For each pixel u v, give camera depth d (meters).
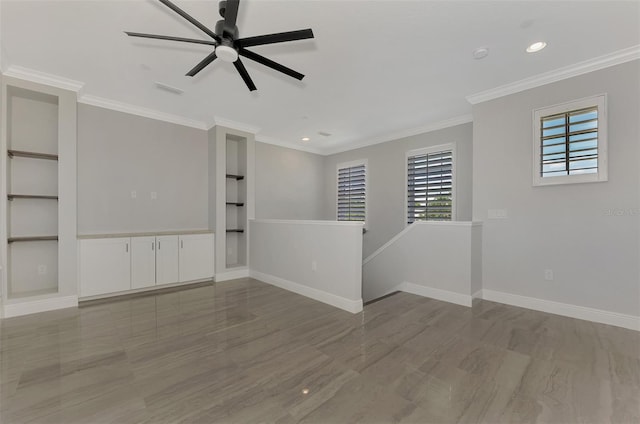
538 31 2.28
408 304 3.35
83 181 3.65
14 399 1.64
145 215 4.14
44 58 2.70
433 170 4.72
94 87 3.35
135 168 4.06
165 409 1.56
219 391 1.73
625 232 2.62
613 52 2.57
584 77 2.80
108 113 3.83
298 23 2.18
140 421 1.47
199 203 4.69
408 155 5.08
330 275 3.40
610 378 1.84
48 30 2.27
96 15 2.09
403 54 2.61
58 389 1.74
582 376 1.87
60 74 3.03
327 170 6.75
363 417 1.50
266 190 5.78
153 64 2.81
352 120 4.52
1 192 2.84
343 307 3.20
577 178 2.83
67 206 3.22
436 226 3.57
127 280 3.64
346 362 2.06
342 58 2.68
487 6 2.00
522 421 1.47
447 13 2.07
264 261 4.53
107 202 3.83
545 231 3.05
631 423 1.45
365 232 5.82
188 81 3.18
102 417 1.50
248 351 2.22
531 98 3.12
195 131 4.66
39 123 3.34
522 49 2.53
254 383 1.81
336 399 1.65
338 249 3.30
